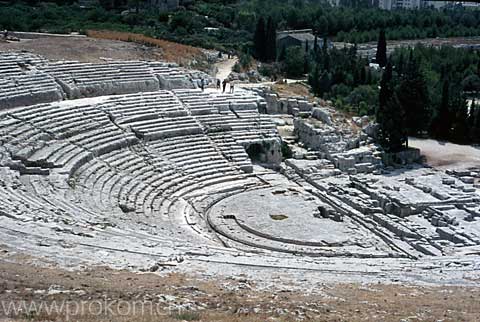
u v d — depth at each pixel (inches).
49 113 2084.2
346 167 2308.1
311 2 6791.3
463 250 1640.0
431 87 3075.8
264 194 2066.9
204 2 4758.9
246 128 2404.0
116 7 4370.1
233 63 3287.4
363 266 1343.5
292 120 2723.9
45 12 3804.1
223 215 1859.0
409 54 3654.0
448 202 1962.4
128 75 2568.9
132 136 2148.1
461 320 928.9
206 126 2346.2
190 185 2039.9
